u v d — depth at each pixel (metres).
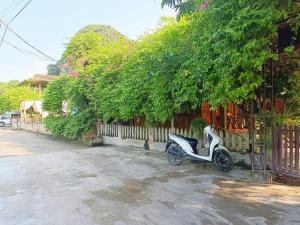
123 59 13.85
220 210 4.90
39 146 17.34
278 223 4.32
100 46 19.03
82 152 12.65
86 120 17.39
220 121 11.09
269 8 5.04
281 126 6.64
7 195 6.27
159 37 11.10
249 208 4.96
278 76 8.45
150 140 12.66
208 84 6.90
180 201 5.44
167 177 7.39
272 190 5.98
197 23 7.17
